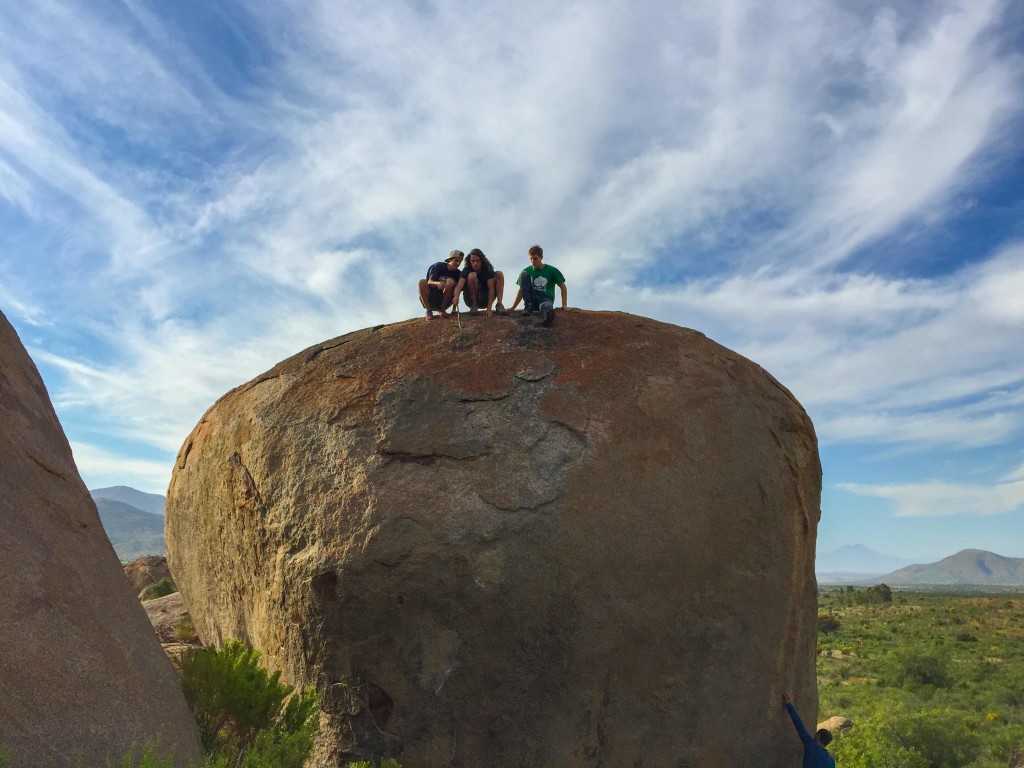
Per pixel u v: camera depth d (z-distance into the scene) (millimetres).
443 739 6090
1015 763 13734
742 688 6715
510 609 6094
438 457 6605
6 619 3342
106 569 4305
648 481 6613
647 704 6320
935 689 27078
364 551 6234
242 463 7445
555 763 6043
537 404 6875
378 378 7352
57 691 3389
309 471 6875
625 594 6258
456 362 7348
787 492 7320
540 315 8180
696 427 7051
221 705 5348
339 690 6297
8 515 3693
